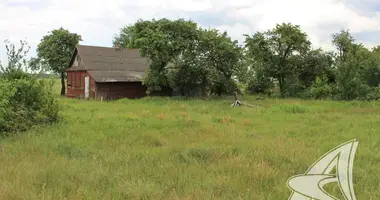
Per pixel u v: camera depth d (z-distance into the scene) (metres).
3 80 13.95
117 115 18.06
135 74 39.84
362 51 37.22
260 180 6.98
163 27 33.69
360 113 20.67
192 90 35.84
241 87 40.94
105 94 37.06
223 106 25.06
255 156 8.91
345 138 11.82
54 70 45.34
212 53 34.69
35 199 5.85
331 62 41.72
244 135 12.37
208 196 6.09
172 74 35.19
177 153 9.40
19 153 9.26
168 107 23.92
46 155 8.99
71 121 15.01
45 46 45.38
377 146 10.65
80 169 7.59
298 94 37.84
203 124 15.24
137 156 9.01
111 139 11.20
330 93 34.62
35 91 14.34
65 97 42.34
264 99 33.69
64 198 5.92
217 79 34.38
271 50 40.44
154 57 33.72
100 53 41.50
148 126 14.38
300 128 14.18
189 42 33.91
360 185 6.79
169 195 6.17
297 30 39.34
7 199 5.80
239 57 35.38
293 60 40.09
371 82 33.72
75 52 42.09
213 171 7.68
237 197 6.09
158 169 7.76
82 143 10.56
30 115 13.70
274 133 12.99
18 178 6.78
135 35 35.06
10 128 12.55
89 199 5.91
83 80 39.81
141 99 32.84
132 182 6.64
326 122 16.20
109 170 7.68
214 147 9.92
